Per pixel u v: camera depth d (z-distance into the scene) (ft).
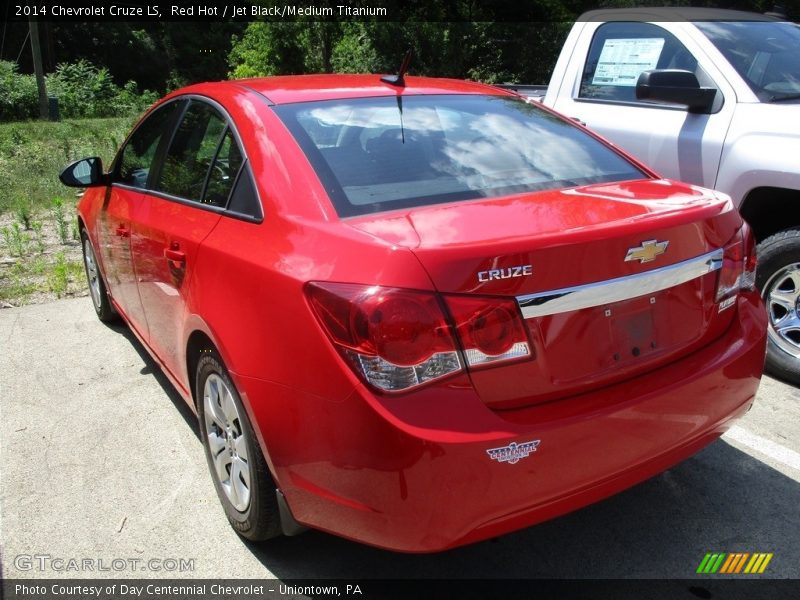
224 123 9.80
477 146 9.33
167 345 10.85
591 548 8.86
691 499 9.78
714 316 8.31
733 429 11.54
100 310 16.35
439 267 6.43
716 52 14.51
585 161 9.65
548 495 6.88
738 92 13.82
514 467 6.59
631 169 9.81
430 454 6.29
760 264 13.17
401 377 6.36
